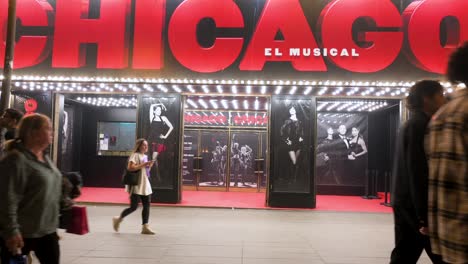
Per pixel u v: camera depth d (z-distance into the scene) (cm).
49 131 268
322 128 1299
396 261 302
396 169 307
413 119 276
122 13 962
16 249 234
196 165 1330
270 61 930
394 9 915
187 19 948
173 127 1048
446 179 143
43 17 967
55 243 274
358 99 1058
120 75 953
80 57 959
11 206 234
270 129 1024
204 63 939
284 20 931
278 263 486
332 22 921
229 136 1341
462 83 156
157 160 1039
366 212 940
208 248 555
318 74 920
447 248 142
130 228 696
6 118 367
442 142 146
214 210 944
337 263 491
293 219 834
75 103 1345
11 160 242
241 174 1330
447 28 909
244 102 1205
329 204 1072
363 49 915
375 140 1288
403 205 295
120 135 1388
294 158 1013
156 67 948
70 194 313
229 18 945
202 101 1203
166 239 610
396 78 906
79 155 1376
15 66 959
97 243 574
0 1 969
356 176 1284
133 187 643
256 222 787
